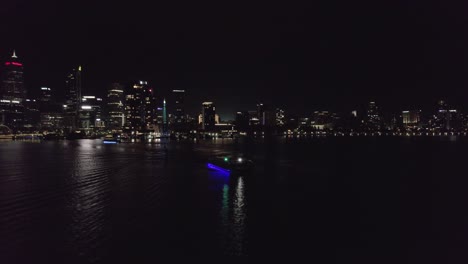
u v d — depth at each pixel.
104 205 31.89
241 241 21.83
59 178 51.19
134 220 26.59
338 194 39.22
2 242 21.23
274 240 22.23
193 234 23.14
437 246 21.55
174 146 182.50
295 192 40.28
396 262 18.98
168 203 33.00
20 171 60.34
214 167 67.69
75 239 21.83
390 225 26.08
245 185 45.38
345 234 23.67
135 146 179.38
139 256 19.09
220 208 31.14
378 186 45.62
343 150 143.50
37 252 19.59
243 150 144.62
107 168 66.00
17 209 30.27
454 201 35.31
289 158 99.38
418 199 36.28
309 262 18.75
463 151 129.75
